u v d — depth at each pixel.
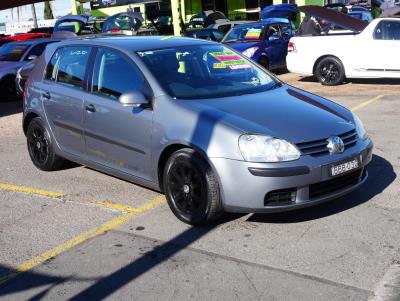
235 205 4.27
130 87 5.09
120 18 17.64
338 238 4.24
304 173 4.19
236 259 3.98
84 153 5.71
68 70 5.94
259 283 3.62
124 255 4.13
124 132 5.06
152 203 5.21
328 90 11.88
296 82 13.56
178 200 4.68
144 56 5.19
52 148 6.25
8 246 4.41
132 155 5.06
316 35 12.77
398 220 4.53
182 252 4.14
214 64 5.45
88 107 5.46
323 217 4.66
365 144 4.73
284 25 15.88
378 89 11.52
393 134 7.46
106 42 5.59
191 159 4.44
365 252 3.98
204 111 4.52
